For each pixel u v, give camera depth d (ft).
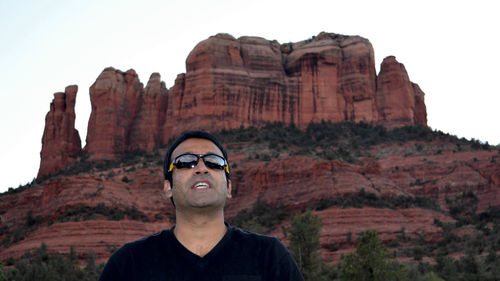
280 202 379.55
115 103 649.20
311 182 378.32
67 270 244.63
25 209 422.41
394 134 579.89
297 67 636.07
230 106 596.70
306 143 537.24
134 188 406.62
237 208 404.36
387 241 308.60
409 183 494.18
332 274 222.48
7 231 398.42
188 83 616.80
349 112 625.82
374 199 352.08
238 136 545.03
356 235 308.60
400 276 163.94
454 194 468.75
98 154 621.72
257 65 626.23
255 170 417.49
